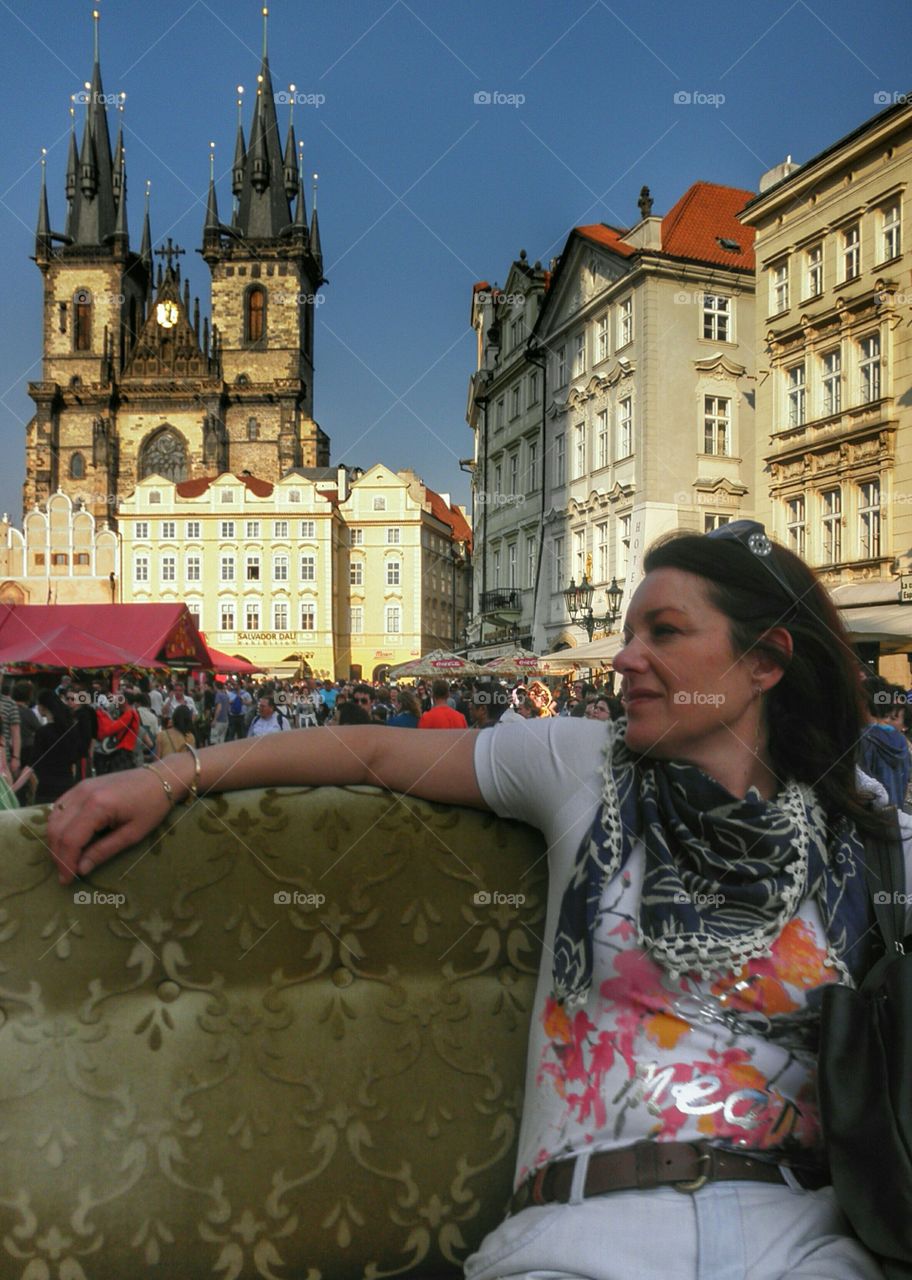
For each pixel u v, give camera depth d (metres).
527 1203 1.39
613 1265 1.25
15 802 1.87
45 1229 1.62
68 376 87.50
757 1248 1.24
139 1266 1.65
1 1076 1.61
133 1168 1.66
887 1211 1.21
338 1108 1.72
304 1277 1.71
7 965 1.62
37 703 11.65
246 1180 1.69
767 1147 1.34
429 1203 1.74
